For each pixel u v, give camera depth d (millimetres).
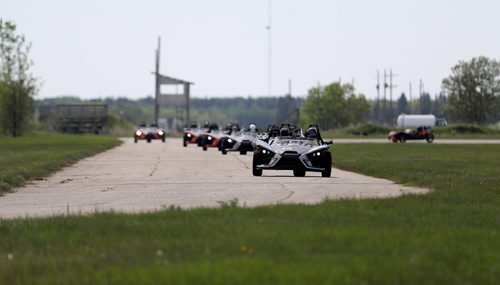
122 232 34906
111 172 90562
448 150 164000
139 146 189375
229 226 35156
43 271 27594
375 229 34250
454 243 31234
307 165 78562
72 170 95500
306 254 28266
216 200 53062
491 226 38156
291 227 34500
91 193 61781
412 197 50000
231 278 24016
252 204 49062
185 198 55031
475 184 64438
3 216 45906
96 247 31516
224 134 152250
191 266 25859
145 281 24078
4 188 66062
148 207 49312
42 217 41844
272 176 81000
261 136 89000
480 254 29156
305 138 83125
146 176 82125
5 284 25984
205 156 133875
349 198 49344
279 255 28203
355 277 24438
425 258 27812
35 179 80812
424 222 38094
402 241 30953
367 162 105500
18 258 30016
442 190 57000
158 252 28953
